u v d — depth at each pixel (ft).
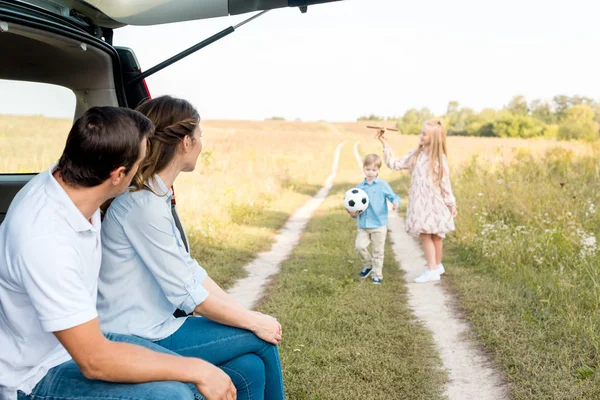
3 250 6.45
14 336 6.67
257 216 37.55
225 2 11.57
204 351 8.50
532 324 15.28
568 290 16.94
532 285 18.51
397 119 355.15
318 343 14.96
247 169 61.00
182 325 8.78
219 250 26.84
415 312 18.03
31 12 9.53
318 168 85.20
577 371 12.31
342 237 30.71
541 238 22.80
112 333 7.97
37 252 6.25
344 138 209.56
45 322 6.28
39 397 6.89
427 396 12.10
